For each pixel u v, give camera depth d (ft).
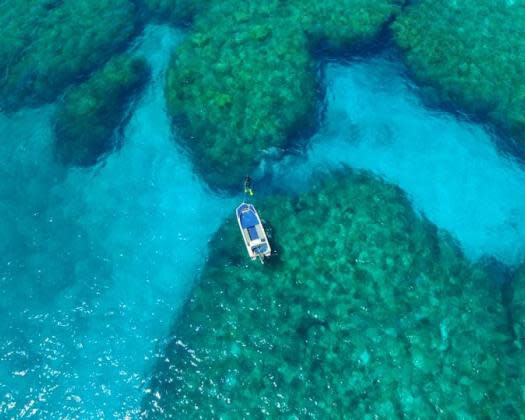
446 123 119.34
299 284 98.02
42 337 97.76
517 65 125.08
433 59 125.49
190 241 107.76
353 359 89.56
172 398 89.86
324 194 109.91
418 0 138.72
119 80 127.03
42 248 108.47
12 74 133.08
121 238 109.09
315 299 96.22
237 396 88.33
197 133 118.42
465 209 108.06
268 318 95.20
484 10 137.18
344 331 92.43
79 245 108.68
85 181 116.57
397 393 85.56
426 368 87.61
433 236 103.96
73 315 100.32
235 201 110.73
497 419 81.97
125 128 122.42
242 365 91.04
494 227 105.81
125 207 112.98
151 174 116.47
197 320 97.40
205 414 87.40
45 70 131.23
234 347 92.99
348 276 98.17
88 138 119.85
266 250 97.25
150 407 89.66
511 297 95.45
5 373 93.91
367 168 114.11
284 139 115.96
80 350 96.27
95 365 94.68
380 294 95.81
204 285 101.14
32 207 113.91
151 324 98.68
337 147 116.98
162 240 108.37
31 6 145.79
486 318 92.94
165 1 142.61
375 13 133.18
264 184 111.86
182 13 140.15
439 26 131.64
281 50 127.54
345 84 125.39
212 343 94.17
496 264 100.53
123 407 90.12
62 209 113.50
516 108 118.32
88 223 111.34
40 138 123.13
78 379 93.20
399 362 88.53
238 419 86.07
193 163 116.37
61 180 117.29
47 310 100.99
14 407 90.48
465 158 114.83
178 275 103.86
